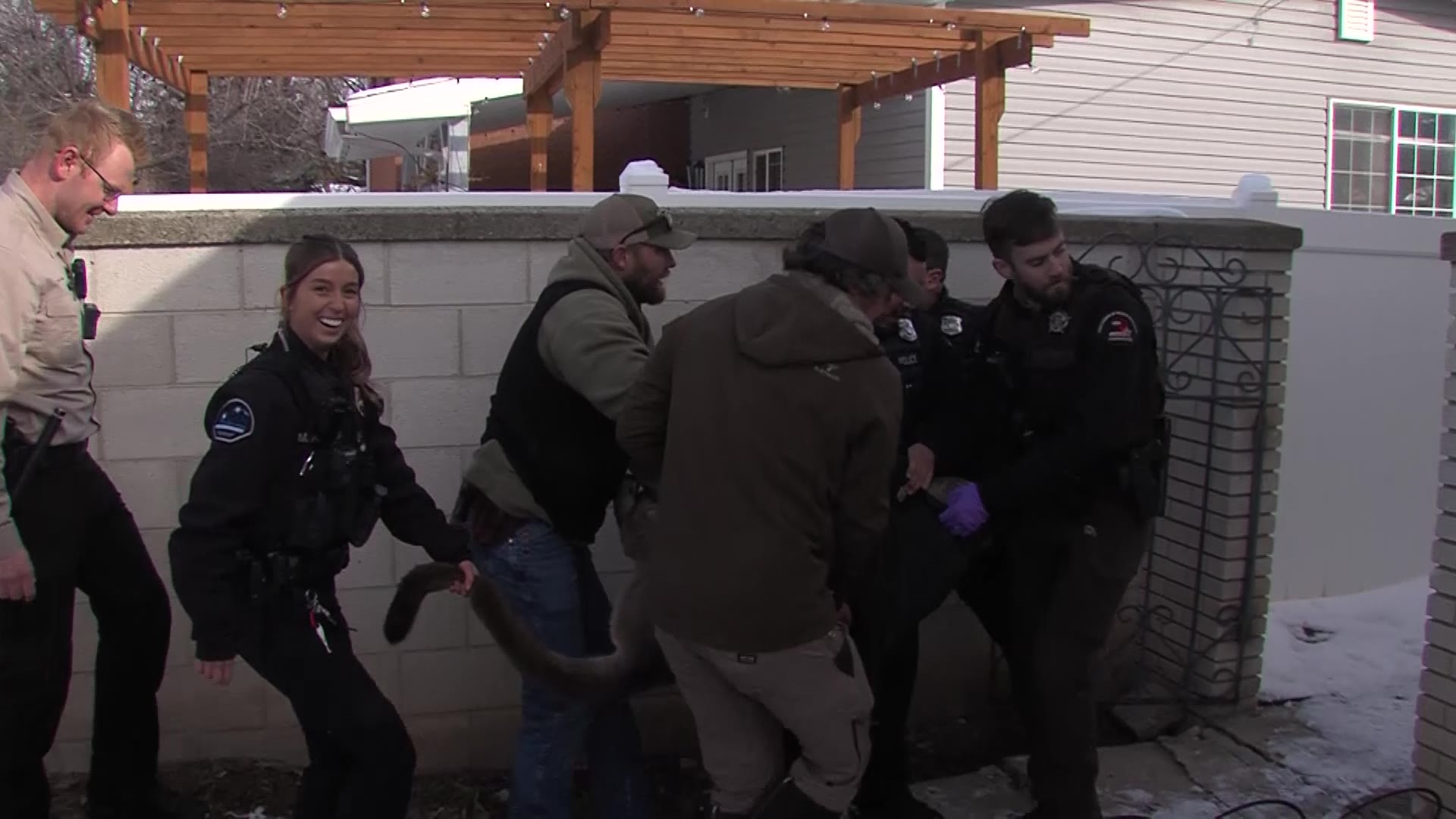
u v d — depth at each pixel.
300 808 3.13
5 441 3.12
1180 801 3.83
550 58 7.45
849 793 2.81
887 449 2.71
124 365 3.87
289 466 2.86
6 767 3.16
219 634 2.75
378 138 13.49
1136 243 4.57
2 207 3.00
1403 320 5.51
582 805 3.93
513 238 4.01
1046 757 3.46
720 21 7.16
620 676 3.21
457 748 4.21
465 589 3.11
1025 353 3.47
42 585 3.18
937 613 4.58
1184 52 11.98
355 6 6.46
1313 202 12.86
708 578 2.66
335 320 2.93
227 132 20.62
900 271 2.73
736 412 2.66
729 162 13.55
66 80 19.73
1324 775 3.94
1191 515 4.57
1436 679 3.48
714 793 2.96
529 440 3.28
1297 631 5.14
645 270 3.35
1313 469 5.41
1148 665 4.78
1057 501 3.49
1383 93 13.08
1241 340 4.38
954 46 7.79
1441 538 3.46
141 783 3.64
